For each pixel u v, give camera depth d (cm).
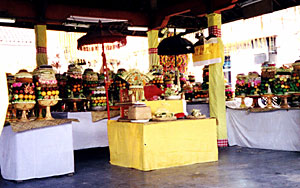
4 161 506
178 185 432
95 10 936
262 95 705
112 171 531
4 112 212
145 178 475
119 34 584
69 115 729
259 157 611
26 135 480
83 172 534
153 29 1023
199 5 822
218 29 759
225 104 795
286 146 672
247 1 920
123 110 579
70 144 517
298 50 960
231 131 773
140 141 524
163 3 994
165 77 902
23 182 478
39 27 899
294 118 656
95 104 762
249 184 426
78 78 726
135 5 1016
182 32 1205
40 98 507
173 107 599
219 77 757
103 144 785
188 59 1273
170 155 543
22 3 860
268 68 693
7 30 1116
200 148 575
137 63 1221
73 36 1103
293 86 670
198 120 575
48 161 495
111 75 777
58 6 893
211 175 481
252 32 1043
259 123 715
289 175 467
